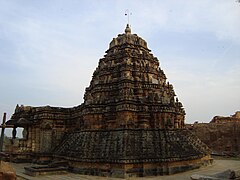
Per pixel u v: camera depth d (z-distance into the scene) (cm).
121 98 2936
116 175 2516
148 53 3888
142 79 3328
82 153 2784
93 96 3438
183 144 3016
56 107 3897
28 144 3859
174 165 2773
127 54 3491
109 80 3406
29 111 4138
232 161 4200
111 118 2973
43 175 2653
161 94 3322
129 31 3991
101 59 3884
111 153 2627
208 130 5838
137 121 2942
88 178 2494
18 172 2911
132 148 2627
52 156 3559
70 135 3516
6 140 3847
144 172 2566
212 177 2072
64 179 2442
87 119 3103
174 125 3117
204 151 3466
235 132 5434
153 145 2739
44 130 3731
